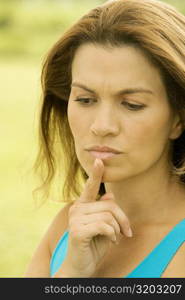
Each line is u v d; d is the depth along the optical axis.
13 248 8.52
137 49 2.43
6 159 15.33
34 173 3.40
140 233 2.69
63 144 3.20
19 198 11.66
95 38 2.46
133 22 2.46
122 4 2.56
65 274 2.59
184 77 2.47
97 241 2.57
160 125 2.50
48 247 3.21
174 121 2.59
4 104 23.70
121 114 2.45
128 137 2.45
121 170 2.48
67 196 3.37
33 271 3.13
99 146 2.47
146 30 2.42
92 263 2.57
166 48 2.43
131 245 2.68
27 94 25.95
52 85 2.99
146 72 2.43
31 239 8.97
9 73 32.25
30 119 21.00
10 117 21.30
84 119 2.51
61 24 43.50
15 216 10.27
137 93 2.43
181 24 2.55
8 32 43.22
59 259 2.97
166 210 2.70
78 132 2.55
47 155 3.26
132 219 2.74
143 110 2.45
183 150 2.72
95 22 2.50
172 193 2.72
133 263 2.62
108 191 2.83
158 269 2.55
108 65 2.43
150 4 2.55
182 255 2.53
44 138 3.21
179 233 2.58
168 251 2.56
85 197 2.55
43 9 45.50
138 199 2.72
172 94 2.51
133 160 2.47
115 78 2.43
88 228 2.49
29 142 17.45
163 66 2.46
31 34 43.34
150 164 2.53
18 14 44.41
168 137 2.60
